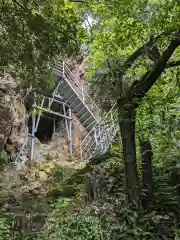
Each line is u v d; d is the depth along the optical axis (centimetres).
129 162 613
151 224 577
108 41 719
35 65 624
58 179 1170
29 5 584
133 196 600
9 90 1159
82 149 1730
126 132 623
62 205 682
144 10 538
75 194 784
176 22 506
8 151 1277
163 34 566
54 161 1536
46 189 990
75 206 693
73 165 1414
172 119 761
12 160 1288
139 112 713
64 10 609
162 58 581
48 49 609
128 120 624
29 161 1418
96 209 620
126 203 604
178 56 698
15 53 589
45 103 1784
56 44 617
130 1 525
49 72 659
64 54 672
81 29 702
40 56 610
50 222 614
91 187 775
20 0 576
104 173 826
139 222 566
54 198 778
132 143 621
